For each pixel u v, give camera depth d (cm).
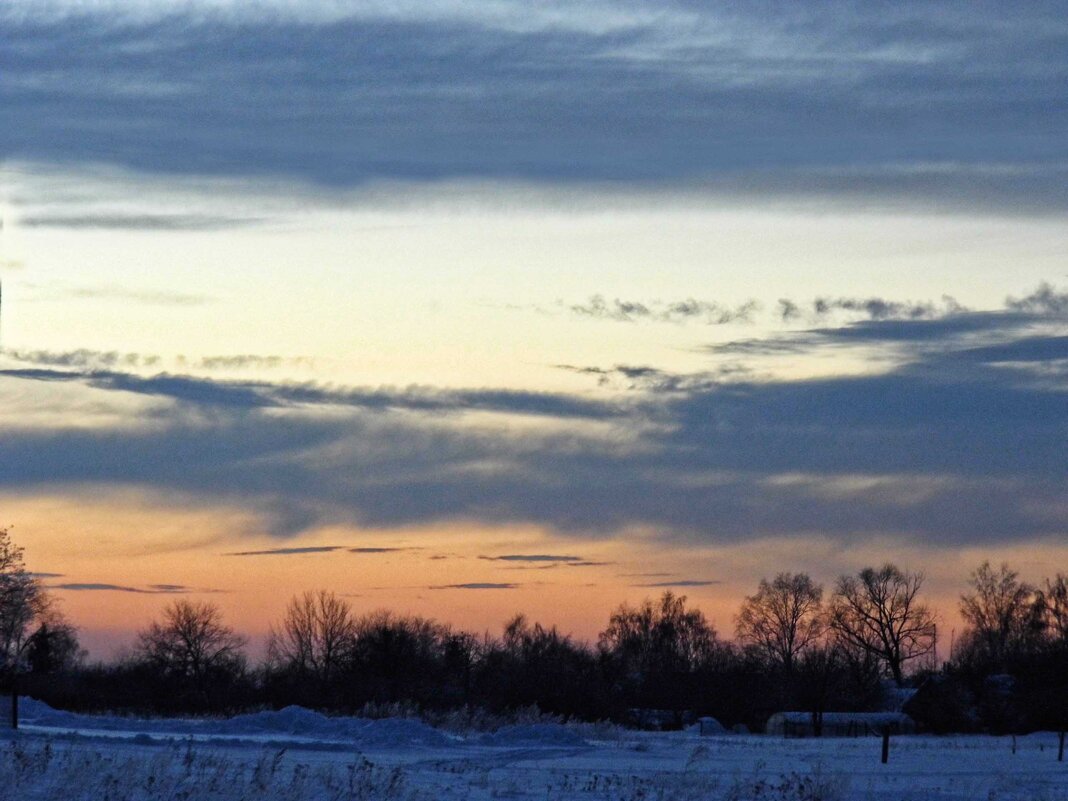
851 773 4844
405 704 8862
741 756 6069
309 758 4719
